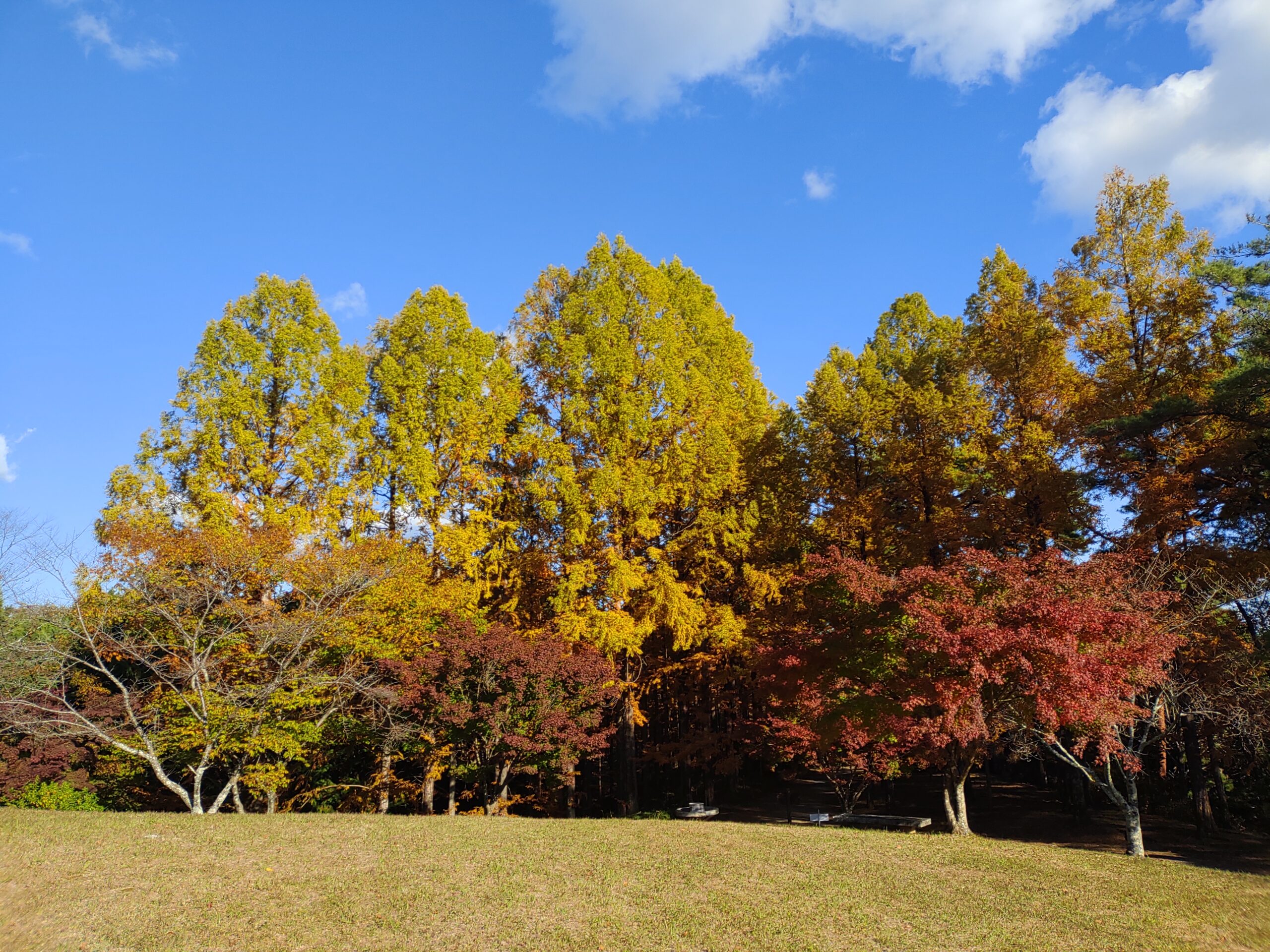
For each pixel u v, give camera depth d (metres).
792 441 23.50
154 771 15.57
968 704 12.91
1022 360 19.55
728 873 10.15
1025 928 8.20
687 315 25.20
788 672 15.02
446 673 16.39
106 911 7.69
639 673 23.02
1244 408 16.69
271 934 7.35
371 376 24.83
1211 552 16.83
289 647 15.96
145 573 15.05
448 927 7.73
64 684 16.78
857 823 18.69
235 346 20.83
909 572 13.48
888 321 28.08
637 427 21.53
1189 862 12.45
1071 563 14.19
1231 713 14.28
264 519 18.94
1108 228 20.19
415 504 21.61
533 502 22.64
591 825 14.22
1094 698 11.86
